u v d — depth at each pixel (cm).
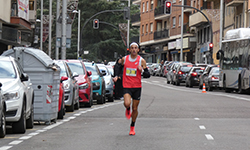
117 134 2472
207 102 4806
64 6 6228
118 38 19200
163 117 3397
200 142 2180
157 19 17438
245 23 10144
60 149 1991
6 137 2362
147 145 2091
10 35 8369
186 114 3609
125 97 2425
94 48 18462
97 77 4700
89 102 4281
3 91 2372
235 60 6750
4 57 2636
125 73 2450
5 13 7919
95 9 19150
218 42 12244
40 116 2933
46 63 2916
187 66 9656
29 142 2189
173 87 8825
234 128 2733
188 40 14250
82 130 2653
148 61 19625
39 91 2927
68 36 6375
